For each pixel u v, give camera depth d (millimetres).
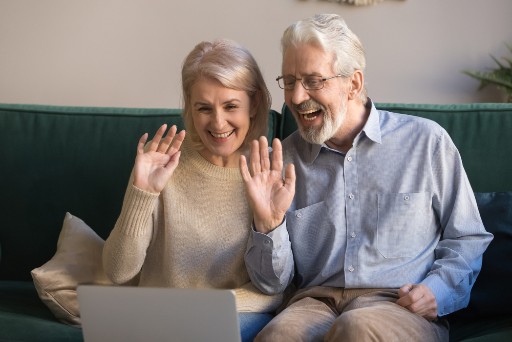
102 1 3604
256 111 2002
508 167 2195
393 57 3549
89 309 1590
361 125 2016
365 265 1943
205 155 2021
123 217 1905
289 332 1775
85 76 3650
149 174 1898
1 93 3668
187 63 1946
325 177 2006
